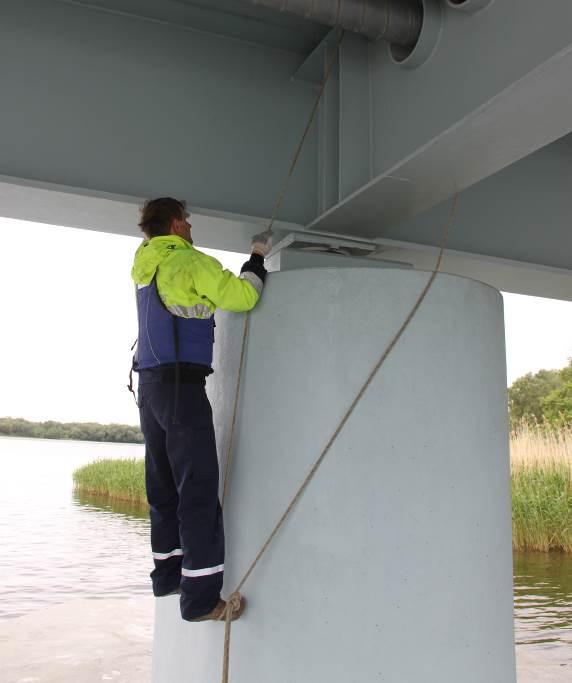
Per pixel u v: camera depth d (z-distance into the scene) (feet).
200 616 8.09
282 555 8.59
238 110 11.80
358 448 8.61
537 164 14.69
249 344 9.62
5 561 40.09
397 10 8.98
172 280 8.13
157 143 11.15
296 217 11.80
